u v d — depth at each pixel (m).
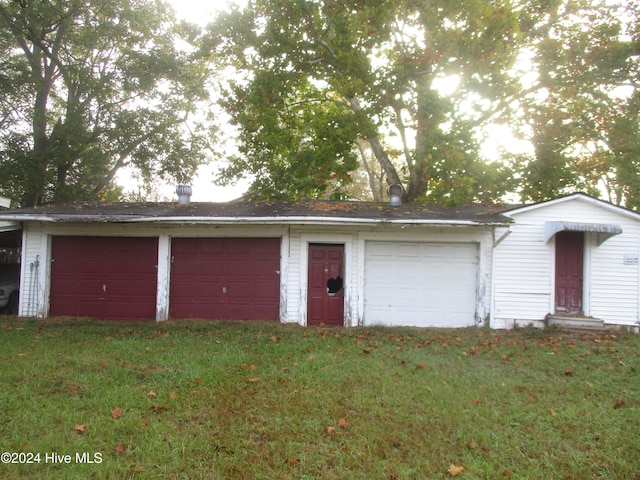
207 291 11.98
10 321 11.27
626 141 16.17
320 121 16.05
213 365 6.89
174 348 8.11
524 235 11.50
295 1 14.52
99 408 5.08
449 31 14.05
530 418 5.02
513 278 11.45
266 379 6.25
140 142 22.83
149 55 22.14
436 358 7.75
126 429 4.55
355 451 4.19
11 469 3.78
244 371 6.61
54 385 5.84
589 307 11.38
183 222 11.16
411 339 9.66
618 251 11.45
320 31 15.02
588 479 3.84
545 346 9.08
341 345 8.73
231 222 11.05
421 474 3.85
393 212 11.90
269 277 11.87
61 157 20.94
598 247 11.48
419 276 11.74
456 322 11.61
